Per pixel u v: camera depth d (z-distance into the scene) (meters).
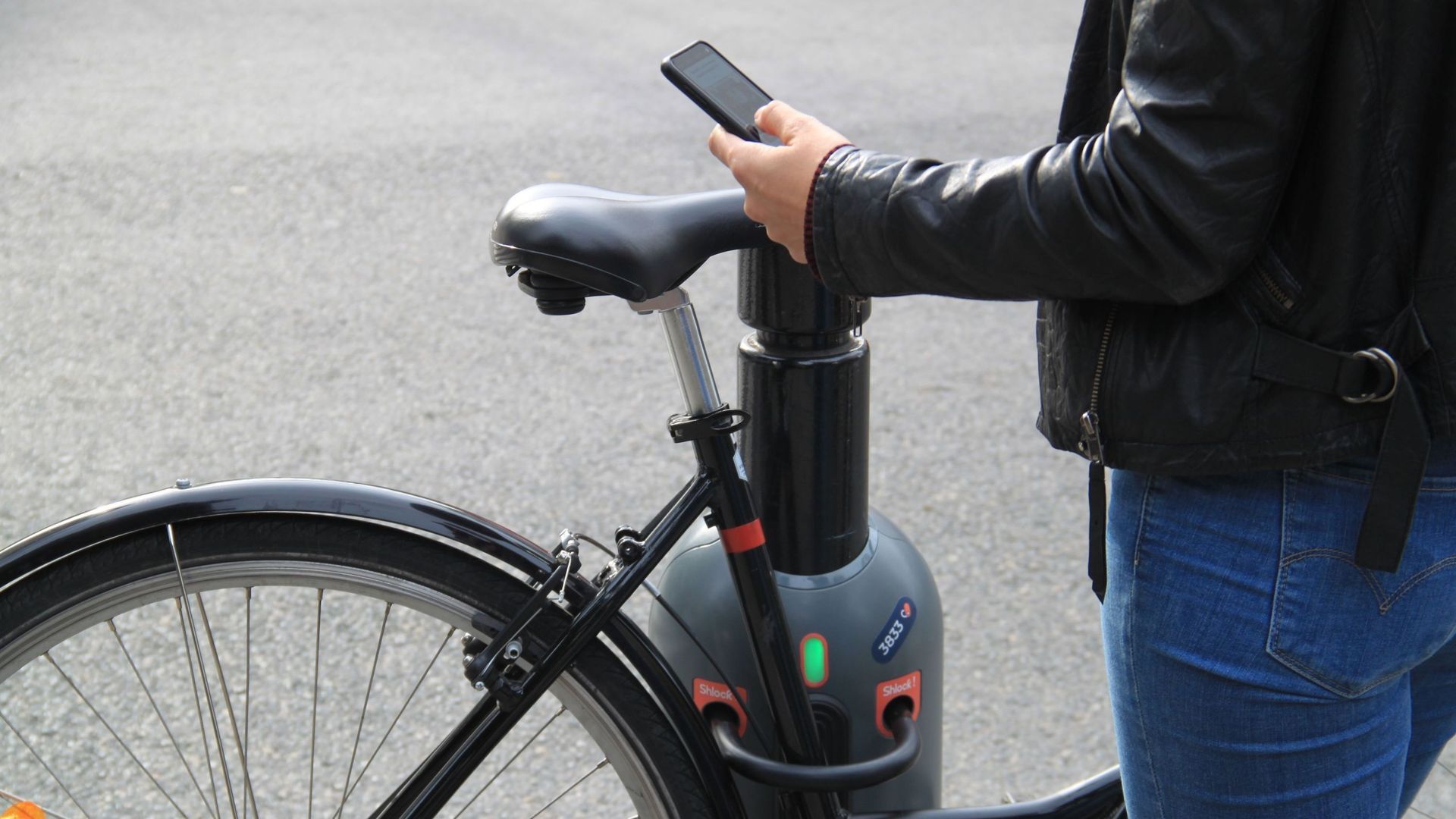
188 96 6.24
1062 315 1.15
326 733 2.34
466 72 6.73
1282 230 1.04
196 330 3.95
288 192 5.05
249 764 2.26
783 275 1.47
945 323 4.14
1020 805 1.60
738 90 1.30
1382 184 1.00
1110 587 1.23
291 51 7.12
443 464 3.27
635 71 6.79
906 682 1.59
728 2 8.48
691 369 1.37
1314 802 1.18
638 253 1.25
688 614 1.58
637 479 3.22
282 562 1.37
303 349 3.85
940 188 1.08
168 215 4.82
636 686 1.45
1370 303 1.03
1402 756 1.23
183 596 1.37
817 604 1.55
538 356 3.84
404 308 4.12
